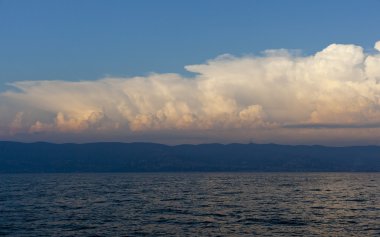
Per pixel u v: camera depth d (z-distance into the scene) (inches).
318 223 2822.3
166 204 4170.8
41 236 2381.9
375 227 2655.0
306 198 4889.3
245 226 2706.7
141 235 2411.4
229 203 4256.9
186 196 5270.7
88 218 3093.0
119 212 3469.5
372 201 4471.0
